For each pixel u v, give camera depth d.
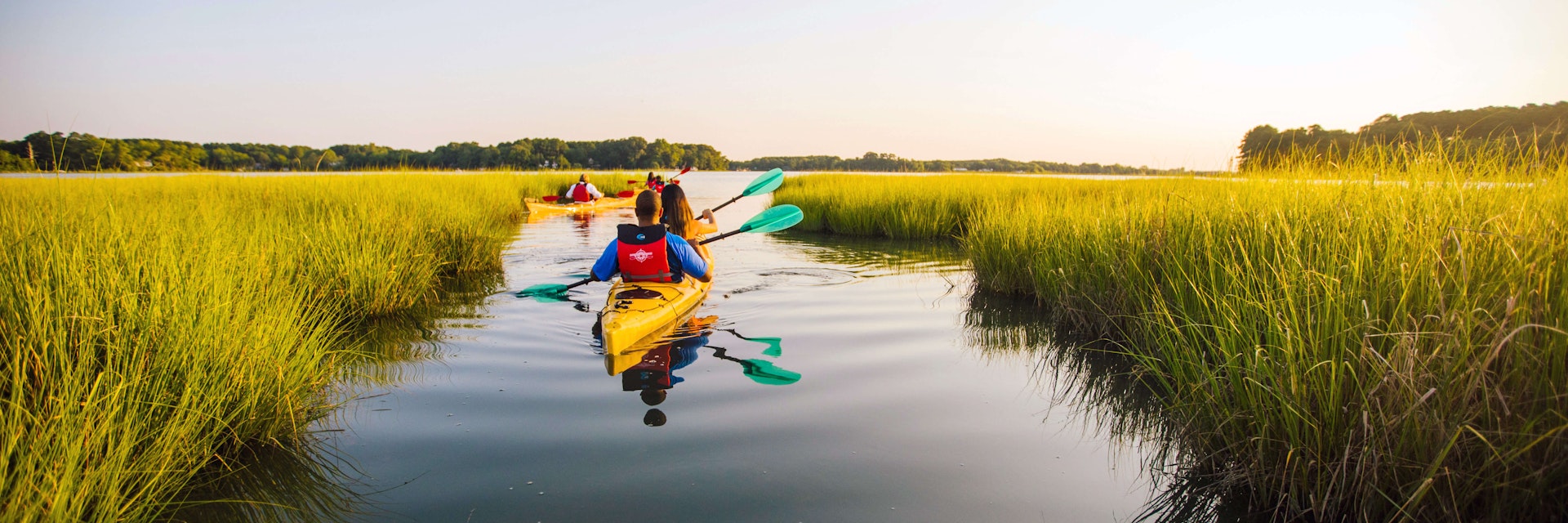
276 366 3.21
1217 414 2.80
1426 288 2.70
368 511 2.44
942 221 11.98
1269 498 2.50
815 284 6.93
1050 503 2.53
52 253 3.49
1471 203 3.43
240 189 11.80
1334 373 2.41
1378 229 3.46
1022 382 3.90
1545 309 2.19
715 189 36.78
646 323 4.68
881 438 3.09
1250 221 4.45
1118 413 3.45
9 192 6.63
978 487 2.65
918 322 5.32
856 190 14.90
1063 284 5.48
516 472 2.72
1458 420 2.13
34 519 1.96
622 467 2.77
